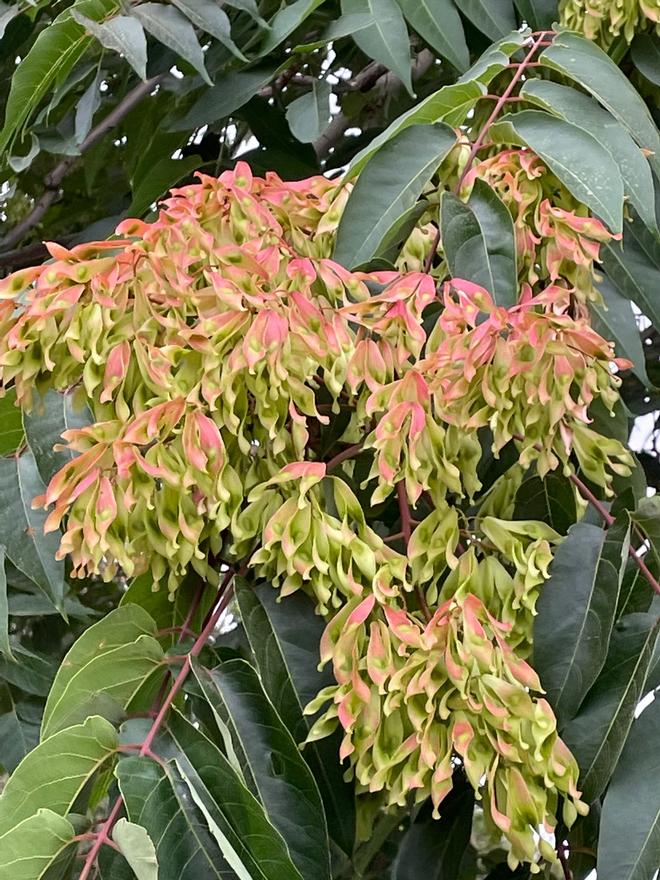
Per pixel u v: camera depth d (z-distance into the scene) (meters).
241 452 0.73
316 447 0.80
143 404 0.70
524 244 0.81
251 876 0.65
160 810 0.65
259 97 1.18
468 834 0.89
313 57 1.38
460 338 0.71
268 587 0.77
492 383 0.72
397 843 1.14
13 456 0.90
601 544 0.77
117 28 0.90
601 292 0.97
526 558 0.74
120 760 0.65
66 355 0.71
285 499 0.72
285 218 0.80
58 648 1.29
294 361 0.71
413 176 0.81
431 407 0.73
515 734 0.67
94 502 0.69
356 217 0.80
